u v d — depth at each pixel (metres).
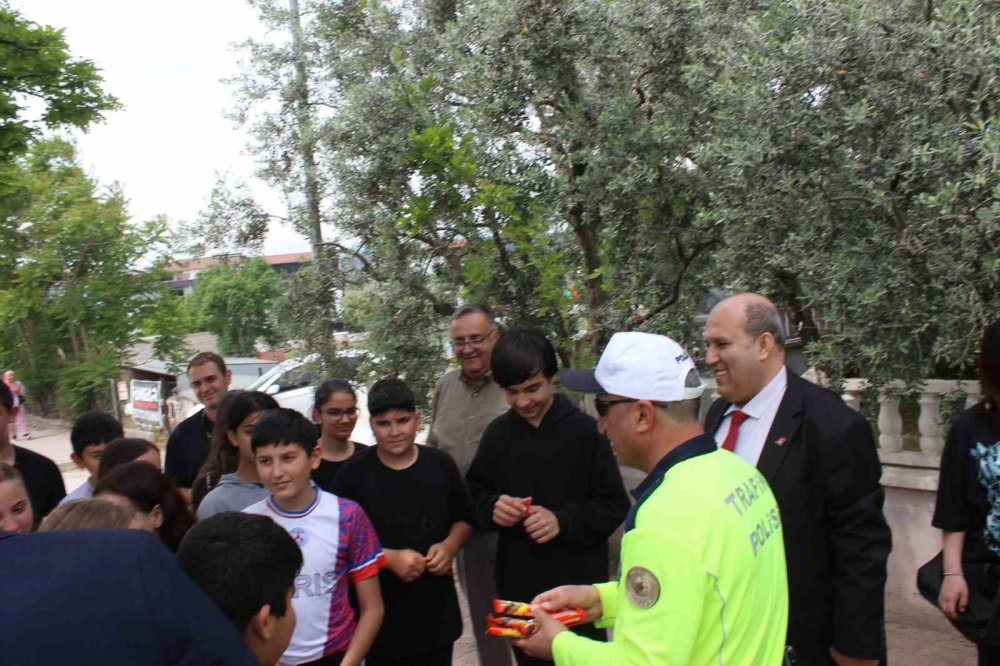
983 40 3.69
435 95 6.07
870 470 2.64
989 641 2.98
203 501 3.48
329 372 6.43
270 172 6.98
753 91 4.07
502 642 4.39
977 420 3.14
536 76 5.17
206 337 29.19
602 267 5.29
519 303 5.81
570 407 3.54
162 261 19.36
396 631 3.58
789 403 2.74
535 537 3.26
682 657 1.76
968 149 3.58
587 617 2.38
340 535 3.15
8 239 18.64
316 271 6.45
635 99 5.26
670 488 1.92
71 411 19.31
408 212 5.43
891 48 3.87
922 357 3.94
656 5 5.16
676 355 2.17
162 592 1.50
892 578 5.12
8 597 1.43
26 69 10.95
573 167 5.43
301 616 3.05
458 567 4.71
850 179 3.93
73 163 19.14
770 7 4.49
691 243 5.45
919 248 3.65
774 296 5.02
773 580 2.00
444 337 6.18
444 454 3.80
